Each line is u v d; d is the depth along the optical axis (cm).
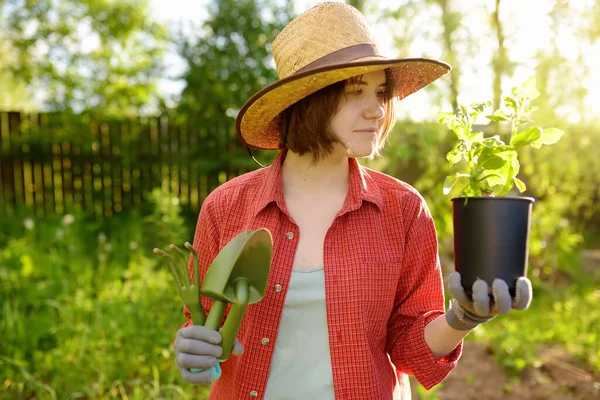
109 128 747
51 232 577
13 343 343
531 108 119
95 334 343
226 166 739
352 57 133
